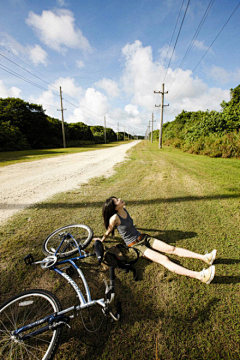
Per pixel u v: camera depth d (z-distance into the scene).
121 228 2.82
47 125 37.56
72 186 6.73
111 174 8.80
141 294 2.20
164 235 3.40
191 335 1.75
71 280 2.08
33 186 6.74
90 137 57.75
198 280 2.37
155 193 5.78
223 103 22.83
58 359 1.60
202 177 7.70
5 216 4.28
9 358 1.62
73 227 3.56
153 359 1.58
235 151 13.95
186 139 22.75
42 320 1.62
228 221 3.88
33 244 3.19
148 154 18.62
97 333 1.80
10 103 31.95
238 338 1.71
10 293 2.22
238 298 2.11
